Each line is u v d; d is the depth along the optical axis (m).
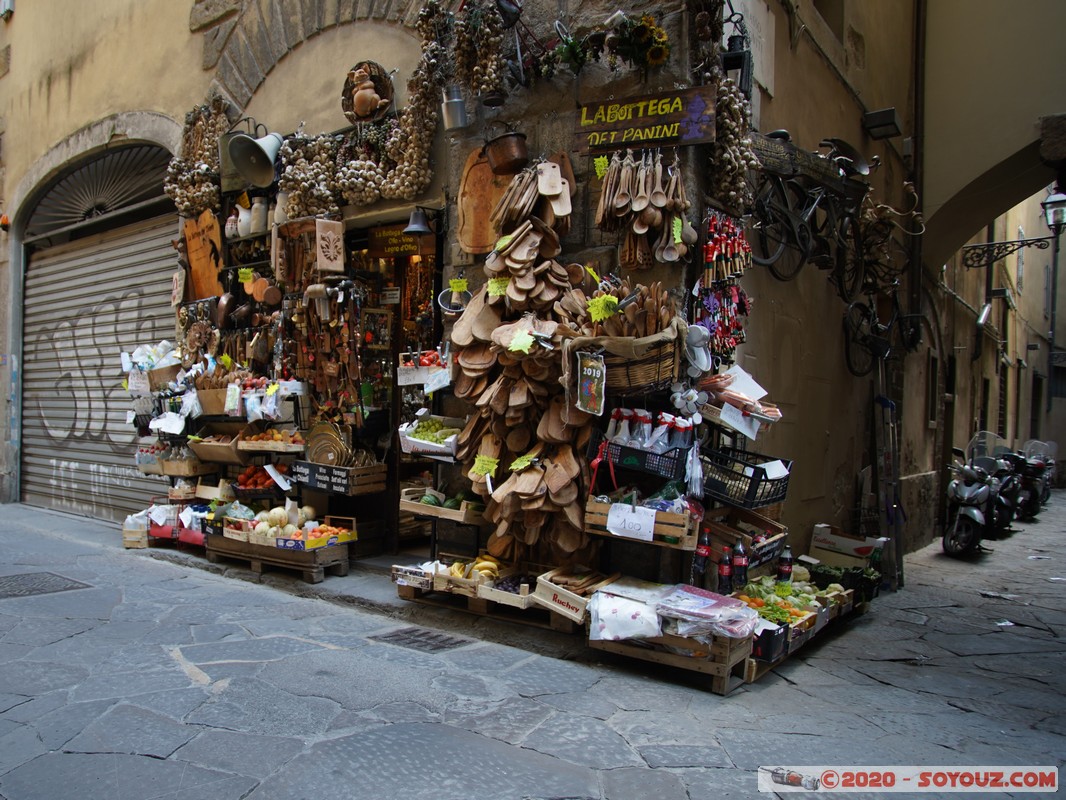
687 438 4.11
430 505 5.04
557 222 4.67
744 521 4.77
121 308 8.92
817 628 4.57
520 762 3.01
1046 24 7.96
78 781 2.80
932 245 9.34
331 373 6.13
